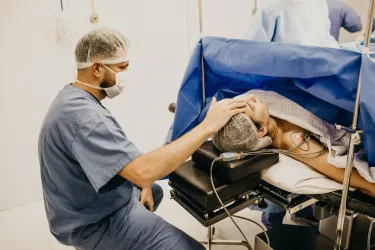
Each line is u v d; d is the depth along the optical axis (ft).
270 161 4.20
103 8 7.57
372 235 5.18
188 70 5.15
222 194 3.77
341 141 4.44
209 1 9.02
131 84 8.45
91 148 3.65
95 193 4.08
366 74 3.20
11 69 6.85
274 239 4.88
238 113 4.05
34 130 7.39
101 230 4.17
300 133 4.51
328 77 3.79
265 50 4.12
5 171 7.29
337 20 7.87
